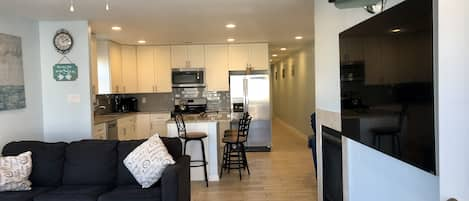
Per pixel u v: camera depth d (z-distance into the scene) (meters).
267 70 7.47
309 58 7.95
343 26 2.78
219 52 7.50
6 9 3.95
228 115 6.95
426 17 1.46
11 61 4.21
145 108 7.83
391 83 1.83
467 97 1.20
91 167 3.51
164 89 7.52
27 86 4.54
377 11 2.09
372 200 2.38
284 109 11.95
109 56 6.54
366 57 2.19
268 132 7.42
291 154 6.96
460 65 1.20
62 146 3.67
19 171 3.33
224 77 7.53
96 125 5.13
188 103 7.84
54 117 4.90
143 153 3.35
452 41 1.20
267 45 7.46
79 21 4.78
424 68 1.49
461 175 1.21
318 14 3.55
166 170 3.09
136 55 7.48
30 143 3.68
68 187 3.40
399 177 1.98
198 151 5.13
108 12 4.26
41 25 4.82
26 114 4.52
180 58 7.51
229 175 5.43
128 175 3.49
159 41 6.88
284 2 3.90
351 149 2.76
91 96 4.91
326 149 3.40
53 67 4.86
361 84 2.28
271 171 5.62
